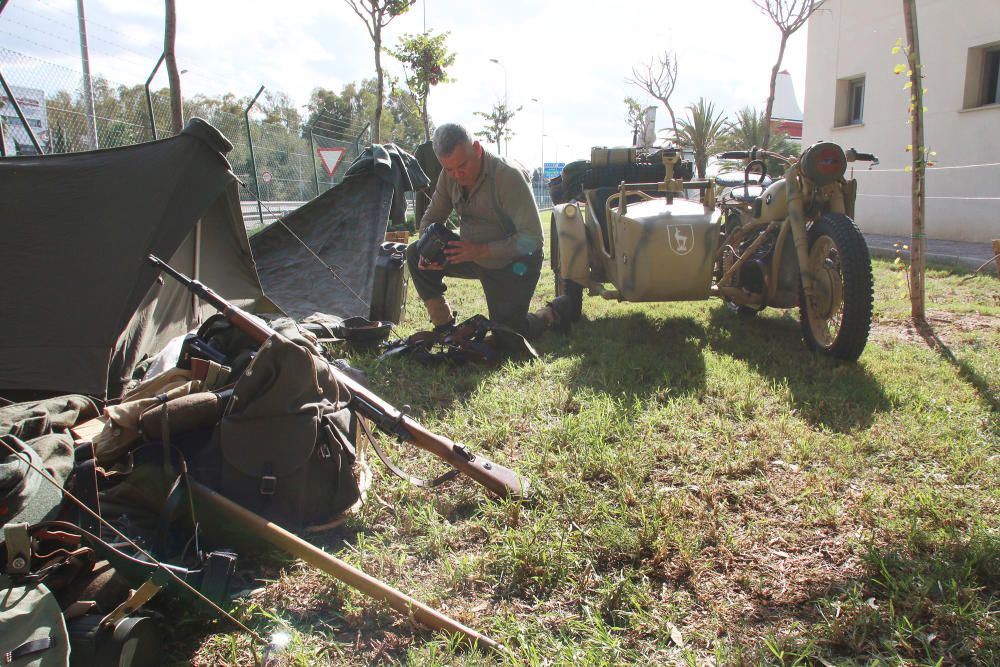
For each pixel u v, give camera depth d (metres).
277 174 15.15
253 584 2.40
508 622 2.22
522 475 3.12
